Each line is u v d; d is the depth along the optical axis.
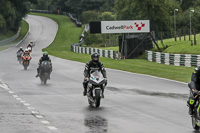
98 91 36.25
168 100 41.12
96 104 36.19
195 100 25.45
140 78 69.06
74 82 61.69
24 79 65.56
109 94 46.41
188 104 25.98
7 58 129.38
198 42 144.12
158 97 43.62
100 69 38.41
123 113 32.88
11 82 60.47
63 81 63.19
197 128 26.16
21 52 105.88
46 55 60.25
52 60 122.00
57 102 39.47
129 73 80.06
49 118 30.27
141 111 33.97
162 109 35.09
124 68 93.31
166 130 26.05
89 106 36.91
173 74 77.25
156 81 63.66
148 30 141.38
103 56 150.25
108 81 63.56
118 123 28.38
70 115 31.73
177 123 28.53
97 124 27.94
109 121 29.16
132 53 144.62
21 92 47.91
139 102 39.62
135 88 53.19
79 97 43.66
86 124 27.89
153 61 124.25
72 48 189.75
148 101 40.34
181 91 49.78
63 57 139.25
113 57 138.25
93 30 139.25
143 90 50.75
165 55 113.38
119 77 71.00
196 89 25.22
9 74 75.00
